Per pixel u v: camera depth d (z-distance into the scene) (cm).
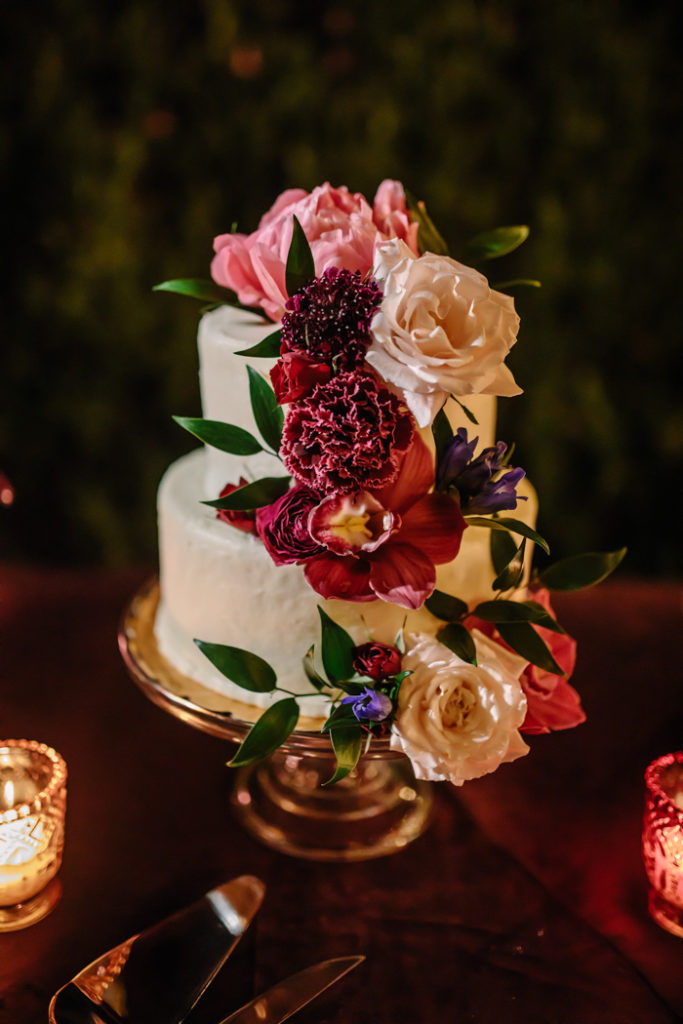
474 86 140
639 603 117
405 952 80
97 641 110
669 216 148
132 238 145
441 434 77
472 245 88
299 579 83
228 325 88
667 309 152
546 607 84
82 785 93
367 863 87
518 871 86
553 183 146
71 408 155
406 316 72
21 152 141
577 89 141
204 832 89
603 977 79
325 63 142
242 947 80
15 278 148
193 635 90
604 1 137
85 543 163
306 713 86
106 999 75
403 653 79
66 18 136
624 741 99
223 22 136
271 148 144
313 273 77
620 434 158
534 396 155
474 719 77
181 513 89
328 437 72
